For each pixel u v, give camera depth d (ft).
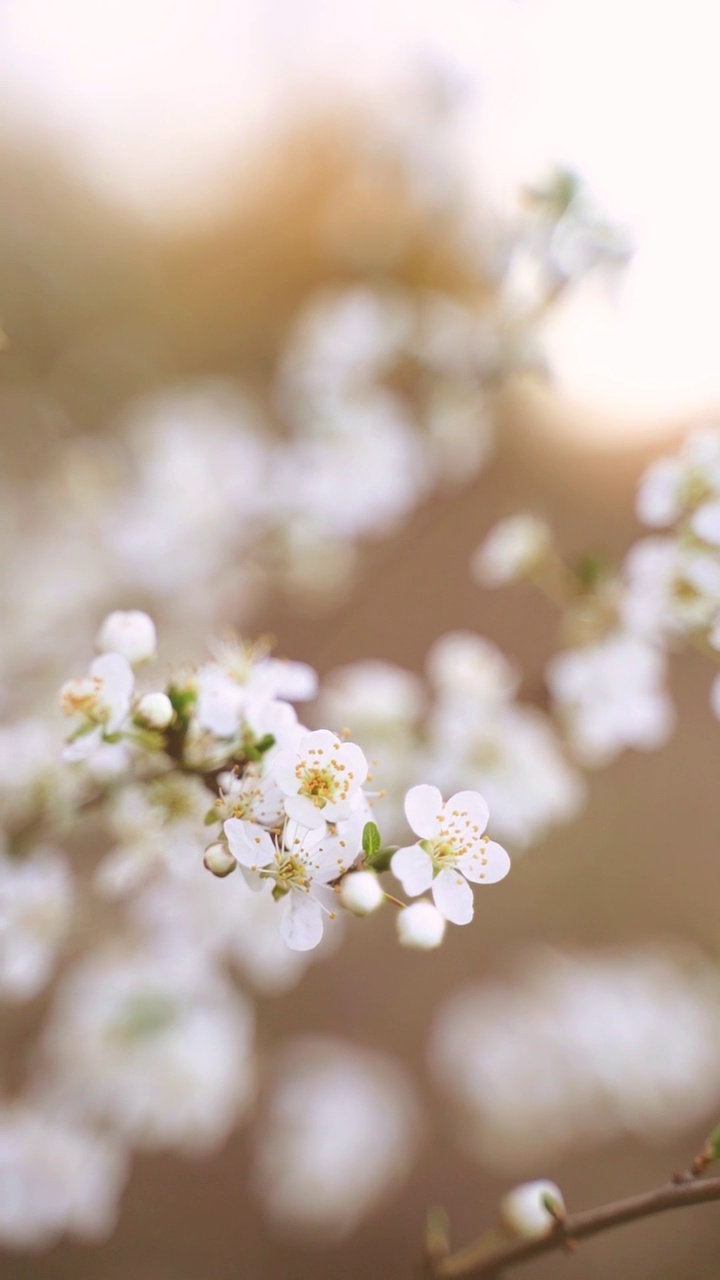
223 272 3.80
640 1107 2.54
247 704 1.18
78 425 3.30
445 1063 2.69
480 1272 1.28
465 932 3.15
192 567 2.09
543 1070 2.53
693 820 3.47
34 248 3.62
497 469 3.92
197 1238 2.55
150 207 3.76
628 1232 2.70
